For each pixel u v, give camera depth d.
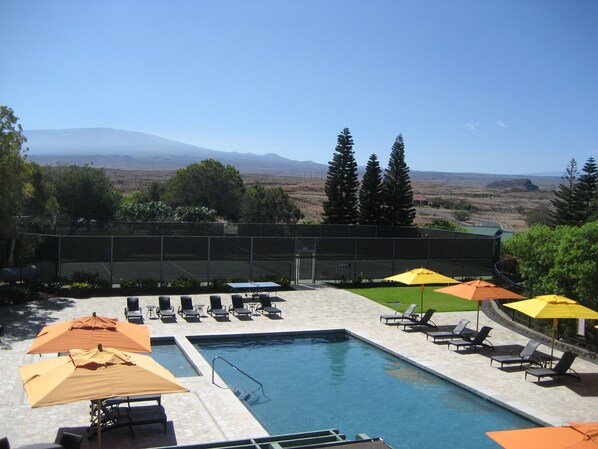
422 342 18.61
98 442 9.30
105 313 20.98
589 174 42.34
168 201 59.50
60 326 12.34
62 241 24.77
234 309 21.88
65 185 45.41
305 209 98.12
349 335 19.89
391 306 24.50
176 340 17.92
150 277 26.36
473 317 22.83
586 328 18.20
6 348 16.11
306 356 17.42
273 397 13.89
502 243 36.19
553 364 16.31
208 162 63.22
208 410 12.20
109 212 47.09
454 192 170.75
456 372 15.44
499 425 12.34
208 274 27.16
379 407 13.33
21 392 12.75
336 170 45.69
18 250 25.97
